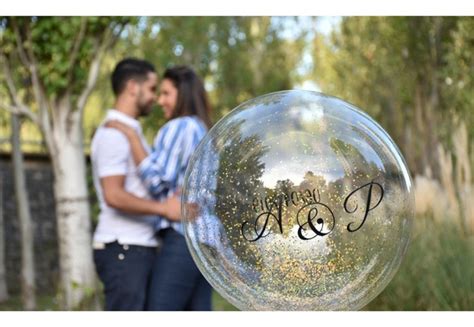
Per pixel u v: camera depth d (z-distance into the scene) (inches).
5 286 268.5
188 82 117.7
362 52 300.8
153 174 112.5
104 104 296.2
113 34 212.2
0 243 267.7
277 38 371.9
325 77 348.5
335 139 62.9
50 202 316.2
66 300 211.5
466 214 197.9
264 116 65.2
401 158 66.7
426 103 264.4
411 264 188.2
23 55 203.8
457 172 207.3
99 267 116.4
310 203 61.2
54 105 212.5
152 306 111.1
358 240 61.7
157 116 285.7
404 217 64.6
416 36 272.2
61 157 212.4
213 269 65.0
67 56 204.4
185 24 303.0
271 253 61.7
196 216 64.9
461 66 248.5
